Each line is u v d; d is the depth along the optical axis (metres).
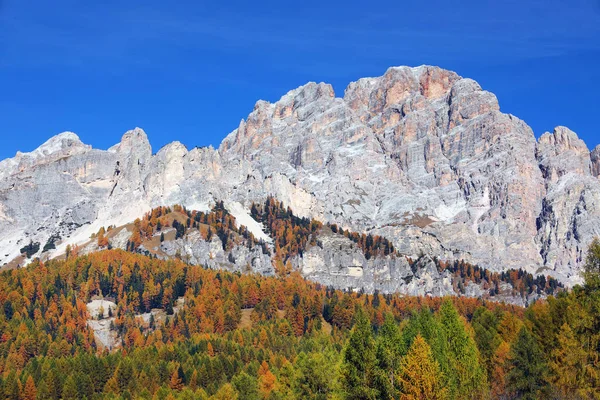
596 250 118.75
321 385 136.62
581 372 107.75
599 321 111.31
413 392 102.88
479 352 130.50
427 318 126.44
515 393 115.06
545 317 132.50
